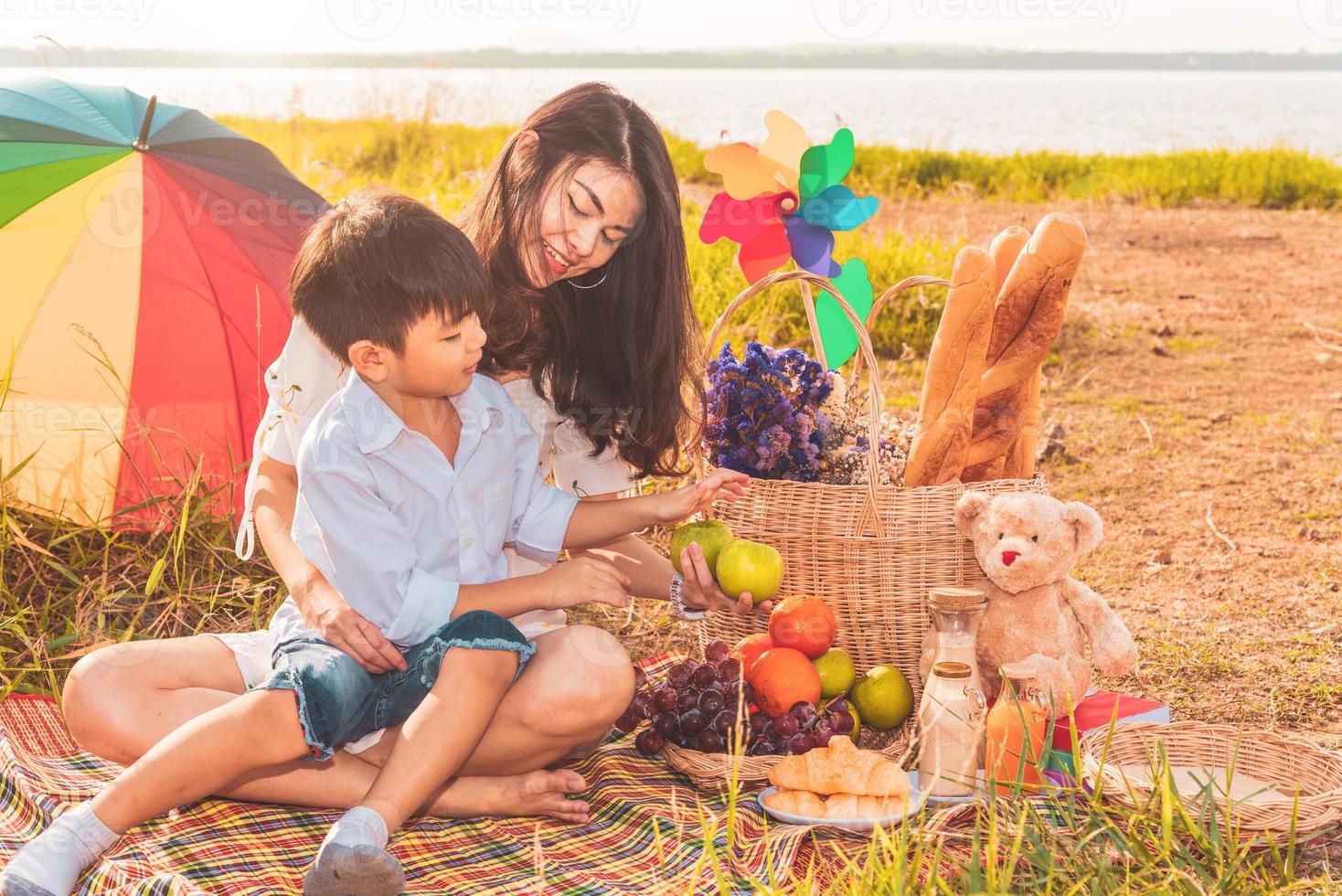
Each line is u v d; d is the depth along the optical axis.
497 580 2.28
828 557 2.46
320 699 1.95
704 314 5.42
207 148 3.38
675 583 2.45
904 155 11.68
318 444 2.09
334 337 2.06
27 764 2.22
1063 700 2.32
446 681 1.96
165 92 8.41
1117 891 1.76
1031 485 2.51
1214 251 9.09
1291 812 1.92
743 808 2.15
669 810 2.16
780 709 2.32
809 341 5.34
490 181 2.39
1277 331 6.87
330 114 8.55
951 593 2.24
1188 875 1.84
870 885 1.75
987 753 2.09
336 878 1.73
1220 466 4.69
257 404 3.36
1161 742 2.05
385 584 2.09
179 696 2.07
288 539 2.22
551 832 2.13
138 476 3.24
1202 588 3.56
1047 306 2.53
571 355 2.50
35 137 3.20
